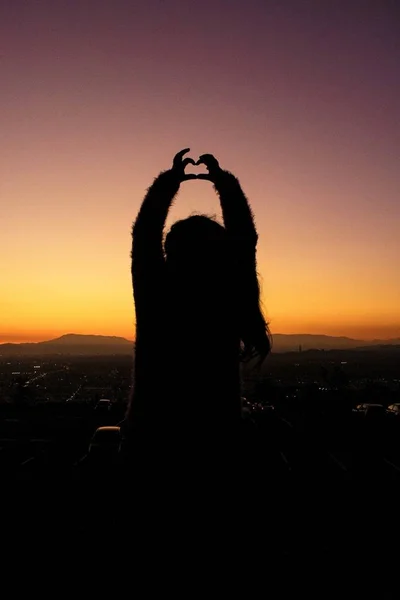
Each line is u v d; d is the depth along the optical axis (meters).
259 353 2.45
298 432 32.41
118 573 2.32
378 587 6.90
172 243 2.49
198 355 2.36
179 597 2.24
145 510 2.31
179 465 2.31
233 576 2.27
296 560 8.06
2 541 9.38
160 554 2.27
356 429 34.34
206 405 2.34
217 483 2.31
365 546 9.20
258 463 2.40
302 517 11.67
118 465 2.47
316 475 17.97
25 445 28.45
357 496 14.41
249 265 2.47
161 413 2.35
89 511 12.62
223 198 2.55
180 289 2.40
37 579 7.02
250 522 2.32
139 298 2.43
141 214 2.47
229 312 2.39
